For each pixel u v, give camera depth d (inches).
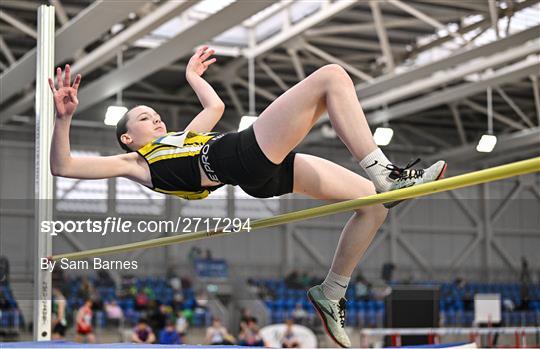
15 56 582.6
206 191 121.3
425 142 885.8
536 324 736.3
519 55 493.0
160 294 679.1
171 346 126.0
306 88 108.3
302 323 629.3
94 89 530.9
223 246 806.5
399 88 577.6
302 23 478.6
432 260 901.8
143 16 441.4
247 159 110.9
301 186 120.4
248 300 716.7
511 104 643.5
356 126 108.1
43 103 202.7
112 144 759.7
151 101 741.3
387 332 369.7
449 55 472.7
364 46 561.0
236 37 522.9
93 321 593.3
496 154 863.7
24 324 628.1
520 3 465.4
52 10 208.1
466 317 733.9
